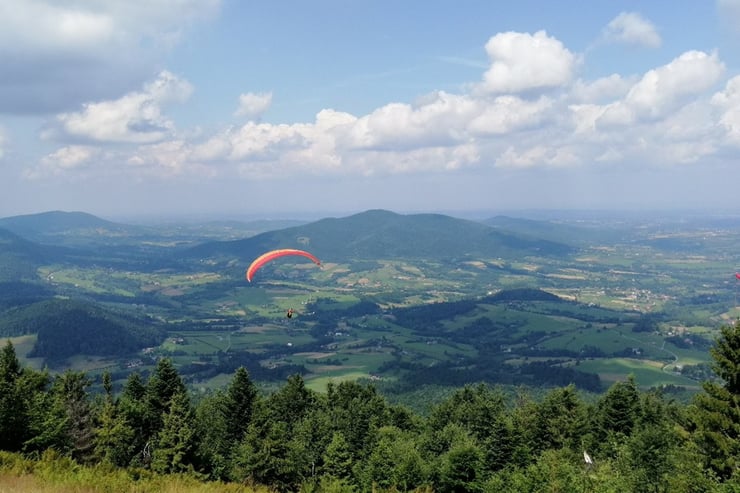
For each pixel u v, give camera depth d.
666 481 31.45
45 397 40.41
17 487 19.27
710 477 29.05
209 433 66.81
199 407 80.25
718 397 35.03
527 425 66.44
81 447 47.69
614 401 64.94
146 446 53.19
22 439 33.09
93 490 20.25
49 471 22.48
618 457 38.19
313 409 83.81
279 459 53.38
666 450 36.97
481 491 51.78
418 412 129.12
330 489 49.03
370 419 72.38
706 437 34.06
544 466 32.28
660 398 83.50
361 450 63.88
